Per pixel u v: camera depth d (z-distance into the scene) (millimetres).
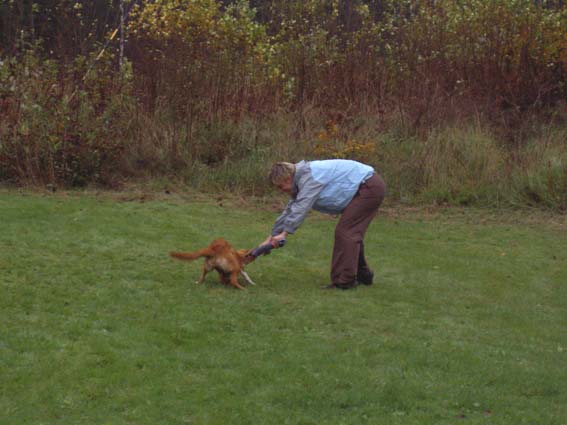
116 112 13406
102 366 5945
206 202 12375
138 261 8719
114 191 12680
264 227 10898
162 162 13547
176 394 5602
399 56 16469
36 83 13023
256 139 14078
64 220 10305
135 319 6898
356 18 18328
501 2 16750
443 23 17047
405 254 9898
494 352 6703
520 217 12242
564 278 9258
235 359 6195
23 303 7102
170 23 16359
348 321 7242
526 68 15805
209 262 7914
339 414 5453
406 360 6371
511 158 13500
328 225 11273
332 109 15125
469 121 14859
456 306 7980
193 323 6867
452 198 12906
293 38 18172
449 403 5676
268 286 8164
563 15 16609
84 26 15523
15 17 15250
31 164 12531
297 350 6441
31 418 5188
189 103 14344
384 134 14539
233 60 15469
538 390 6008
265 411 5422
